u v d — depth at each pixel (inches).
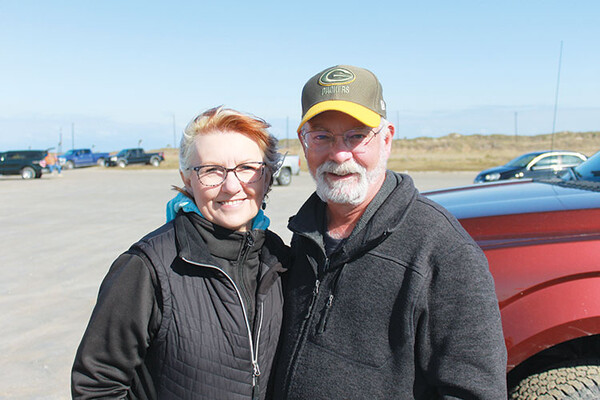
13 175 1240.8
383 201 70.4
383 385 64.7
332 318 67.4
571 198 103.7
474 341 60.9
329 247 73.2
